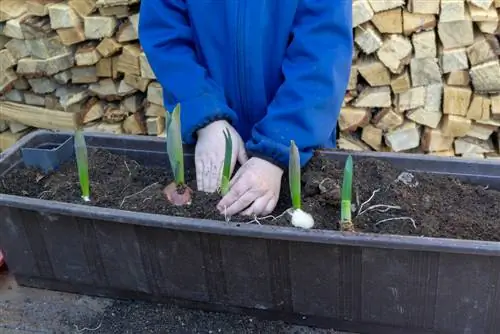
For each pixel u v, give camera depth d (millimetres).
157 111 2271
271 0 1188
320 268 973
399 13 2051
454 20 2037
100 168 1272
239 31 1189
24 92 2377
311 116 1131
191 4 1222
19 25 2170
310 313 1022
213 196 1093
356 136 2281
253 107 1264
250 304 1046
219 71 1247
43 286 1173
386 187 1131
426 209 1082
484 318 946
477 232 1024
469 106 2158
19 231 1116
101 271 1107
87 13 2154
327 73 1138
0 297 1150
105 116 2330
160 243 1036
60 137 1334
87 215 1030
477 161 1169
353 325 1017
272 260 989
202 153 1168
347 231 936
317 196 1106
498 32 2059
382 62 2105
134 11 2162
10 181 1237
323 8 1158
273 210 1104
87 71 2256
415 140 2232
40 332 1056
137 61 2180
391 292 961
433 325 973
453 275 921
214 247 1008
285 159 1111
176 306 1101
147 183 1229
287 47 1220
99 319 1079
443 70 2117
